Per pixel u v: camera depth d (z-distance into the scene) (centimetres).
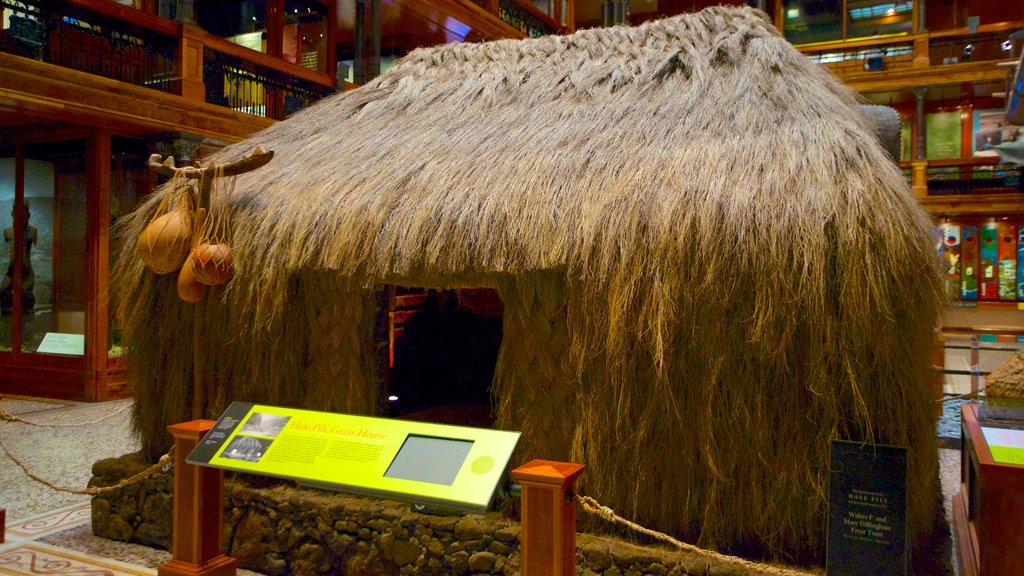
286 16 1220
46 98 715
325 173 423
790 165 321
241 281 404
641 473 319
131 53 848
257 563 383
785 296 296
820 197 302
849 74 1708
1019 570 263
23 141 894
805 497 300
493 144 405
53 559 394
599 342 323
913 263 294
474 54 525
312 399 399
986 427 305
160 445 435
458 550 337
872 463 277
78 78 729
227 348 414
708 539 311
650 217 319
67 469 573
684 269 310
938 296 304
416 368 659
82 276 861
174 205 421
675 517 318
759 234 301
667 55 439
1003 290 1609
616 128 388
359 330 395
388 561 352
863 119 404
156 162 420
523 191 354
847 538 278
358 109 510
